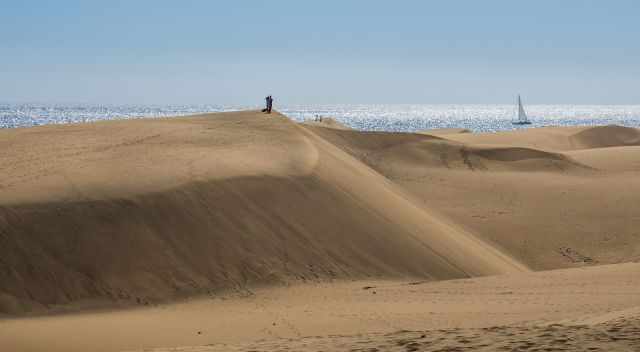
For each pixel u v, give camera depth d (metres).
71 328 26.28
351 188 47.53
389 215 45.69
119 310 30.02
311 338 22.02
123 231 34.16
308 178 45.38
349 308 29.45
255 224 38.34
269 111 71.50
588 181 77.75
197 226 36.28
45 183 36.94
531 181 77.38
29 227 32.53
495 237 59.09
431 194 71.81
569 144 143.62
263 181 42.47
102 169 40.81
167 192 37.66
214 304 31.06
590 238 58.97
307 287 34.38
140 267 32.84
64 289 30.58
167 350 21.17
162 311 29.78
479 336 19.00
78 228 33.34
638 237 58.69
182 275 33.25
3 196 34.47
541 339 17.67
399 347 18.42
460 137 135.25
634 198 69.38
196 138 54.72
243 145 53.66
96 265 32.06
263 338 24.72
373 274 38.03
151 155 46.12
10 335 25.19
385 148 88.25
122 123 61.72
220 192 39.69
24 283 30.16
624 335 17.30
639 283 32.94
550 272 37.28
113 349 23.75
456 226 56.25
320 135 87.31
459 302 30.23
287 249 37.41
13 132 54.81
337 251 38.97
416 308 29.06
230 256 35.25
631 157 93.62
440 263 41.62
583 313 26.28
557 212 65.50
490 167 85.56
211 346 21.55
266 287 33.91
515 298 30.67
